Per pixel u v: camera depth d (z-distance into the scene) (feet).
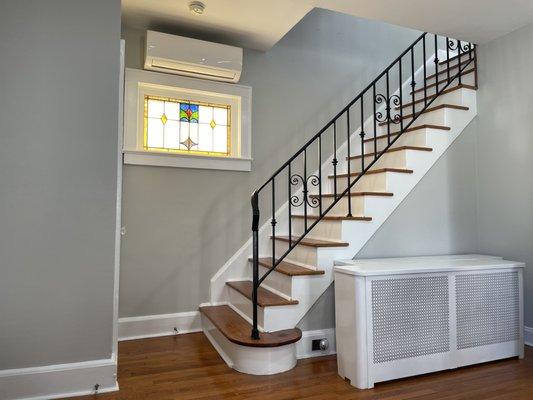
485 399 6.46
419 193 9.87
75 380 6.44
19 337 6.20
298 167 11.91
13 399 6.07
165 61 9.80
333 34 12.69
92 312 6.62
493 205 10.16
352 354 7.00
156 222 10.12
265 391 6.68
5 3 6.27
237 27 10.11
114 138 6.85
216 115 11.07
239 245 10.99
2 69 6.22
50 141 6.45
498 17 9.04
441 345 7.56
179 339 9.63
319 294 8.50
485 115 10.48
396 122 11.37
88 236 6.63
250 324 8.59
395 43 13.66
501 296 8.22
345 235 8.96
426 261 8.58
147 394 6.53
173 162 10.25
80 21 6.69
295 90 11.97
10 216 6.21
